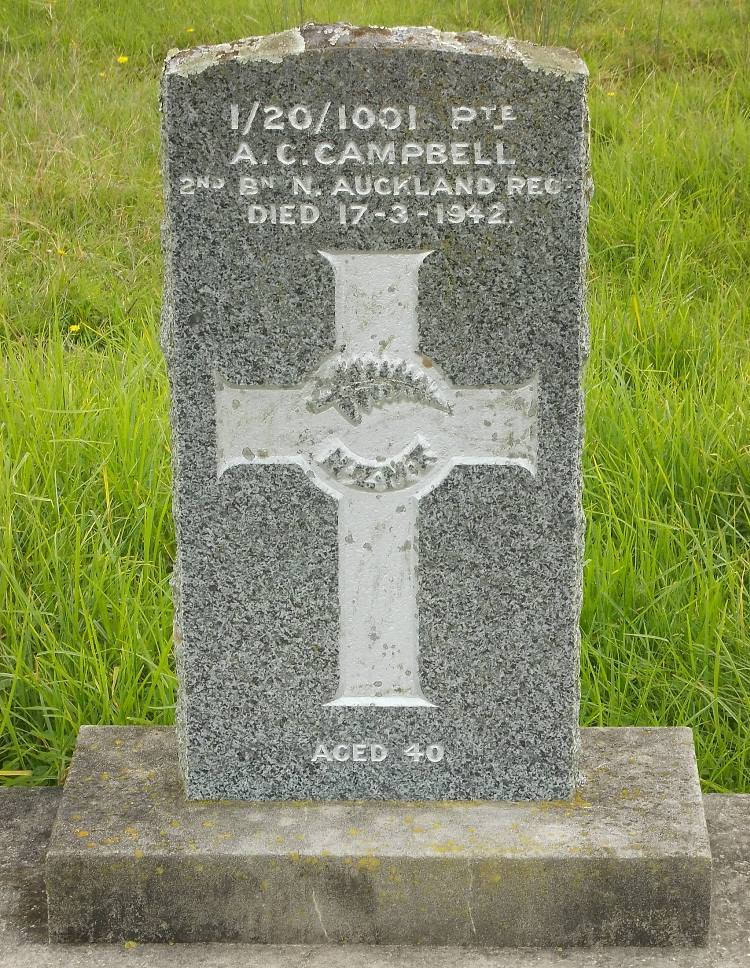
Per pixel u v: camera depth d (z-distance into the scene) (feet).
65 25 17.63
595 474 9.92
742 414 10.32
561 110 7.32
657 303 11.56
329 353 7.55
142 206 13.93
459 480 7.66
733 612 9.23
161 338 7.66
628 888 7.57
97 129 15.08
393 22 16.55
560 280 7.47
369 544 7.72
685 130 14.40
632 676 8.90
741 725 8.73
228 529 7.70
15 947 7.64
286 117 7.35
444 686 7.82
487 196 7.40
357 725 7.86
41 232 13.34
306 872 7.59
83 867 7.60
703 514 9.76
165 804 7.88
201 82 7.32
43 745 8.81
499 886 7.57
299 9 16.88
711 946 7.62
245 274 7.48
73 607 9.05
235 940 7.66
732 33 17.22
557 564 7.71
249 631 7.79
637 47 17.03
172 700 8.83
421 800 7.91
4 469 9.73
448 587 7.74
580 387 7.55
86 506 9.82
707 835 7.68
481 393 7.58
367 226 7.43
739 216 13.30
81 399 10.51
